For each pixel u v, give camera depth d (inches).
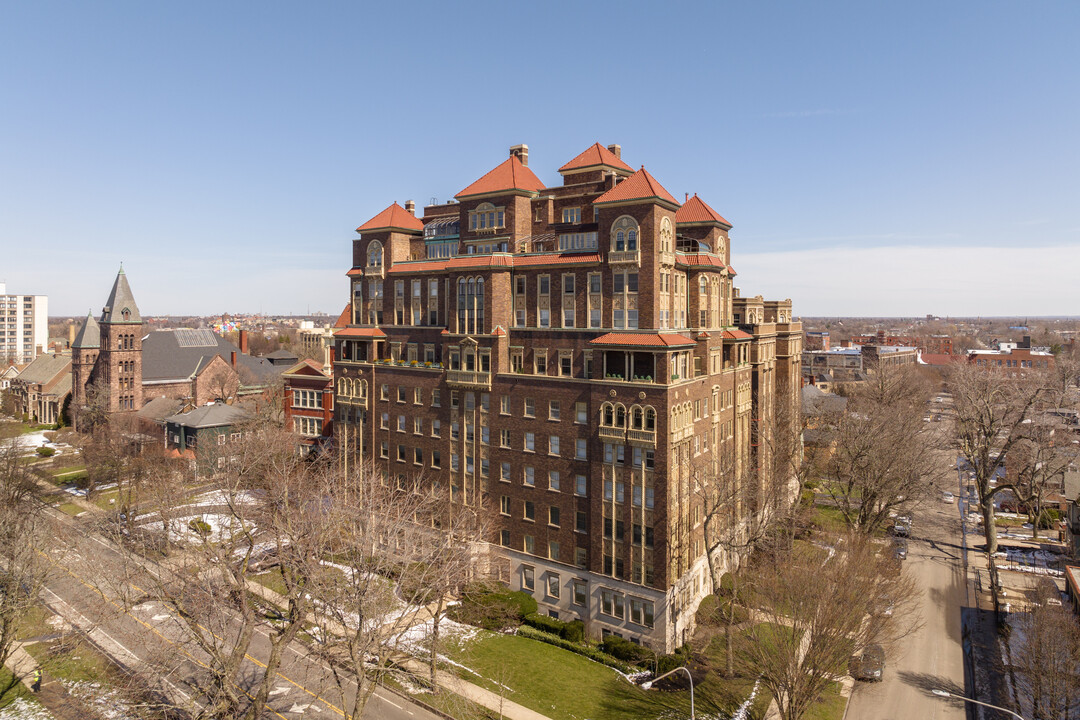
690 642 2223.2
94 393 4916.3
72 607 2405.3
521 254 2524.6
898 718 1876.2
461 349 2662.4
